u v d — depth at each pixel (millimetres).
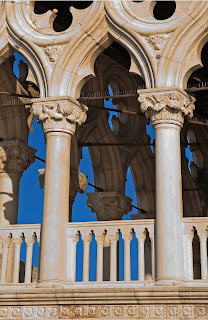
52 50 20547
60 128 19875
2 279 19828
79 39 20359
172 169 18625
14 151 24906
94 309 17953
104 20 20359
